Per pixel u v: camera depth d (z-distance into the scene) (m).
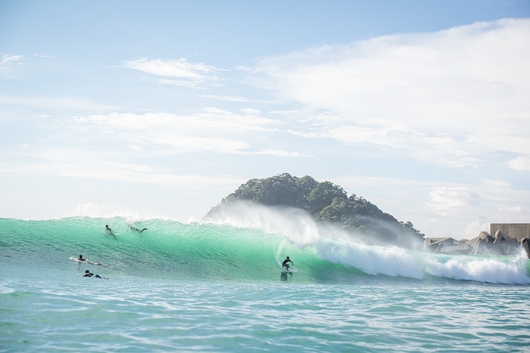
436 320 15.81
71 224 30.11
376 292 24.84
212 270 28.52
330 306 18.05
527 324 15.76
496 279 38.94
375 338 12.72
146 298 17.16
